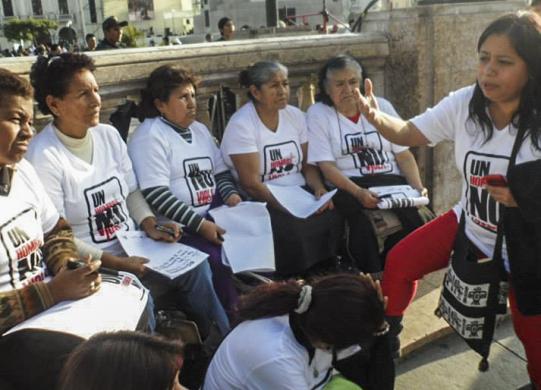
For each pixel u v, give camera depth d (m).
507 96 2.09
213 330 2.95
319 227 3.19
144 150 2.97
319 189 3.46
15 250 2.07
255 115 3.34
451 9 3.93
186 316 2.80
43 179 2.46
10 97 2.04
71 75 2.49
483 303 2.29
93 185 2.62
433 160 4.14
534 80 2.04
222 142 3.38
